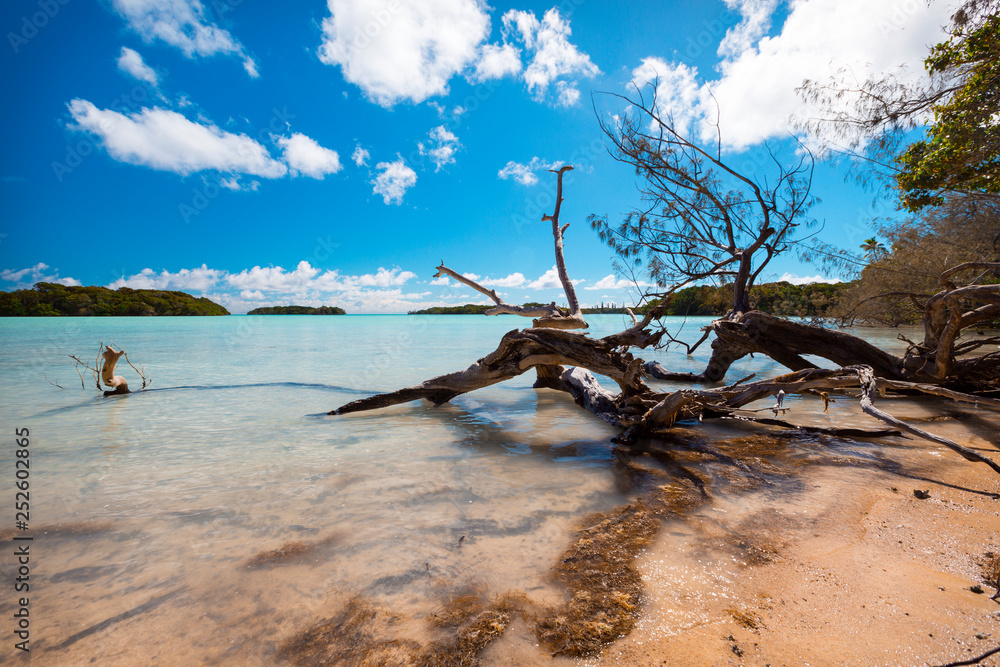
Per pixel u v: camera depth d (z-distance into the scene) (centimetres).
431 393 757
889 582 231
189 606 228
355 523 324
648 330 569
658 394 646
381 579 250
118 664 186
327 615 219
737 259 1087
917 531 287
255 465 463
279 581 251
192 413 736
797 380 554
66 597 237
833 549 269
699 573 247
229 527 320
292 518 335
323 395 902
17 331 3541
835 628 197
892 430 538
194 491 391
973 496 342
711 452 489
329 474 433
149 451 516
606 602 223
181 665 186
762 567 252
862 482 382
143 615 221
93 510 352
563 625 205
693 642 192
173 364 1425
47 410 761
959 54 938
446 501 363
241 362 1472
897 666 171
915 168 1098
